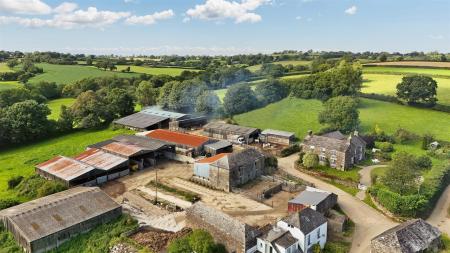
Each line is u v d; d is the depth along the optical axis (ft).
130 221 205.77
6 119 371.56
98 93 538.47
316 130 391.45
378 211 226.58
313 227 180.45
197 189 253.44
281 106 490.49
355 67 569.23
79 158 294.66
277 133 366.22
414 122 397.19
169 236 191.52
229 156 256.93
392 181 236.43
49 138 406.00
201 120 445.78
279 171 286.25
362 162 310.04
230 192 247.29
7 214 198.90
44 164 284.41
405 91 451.12
